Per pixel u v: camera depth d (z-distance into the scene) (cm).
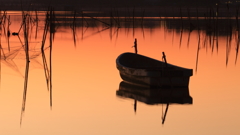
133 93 2636
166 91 2578
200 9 17862
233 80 2997
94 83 2923
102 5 19862
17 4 17312
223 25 8525
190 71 2556
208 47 5000
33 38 5906
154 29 7644
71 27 7956
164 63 2822
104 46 5103
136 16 12256
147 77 2594
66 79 3080
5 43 5131
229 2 18350
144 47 4975
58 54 4356
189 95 2566
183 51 4619
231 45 5212
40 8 16312
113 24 8881
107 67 3575
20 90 2762
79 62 3859
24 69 3494
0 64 3691
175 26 8356
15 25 8156
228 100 2447
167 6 19238
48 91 2720
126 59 3008
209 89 2709
